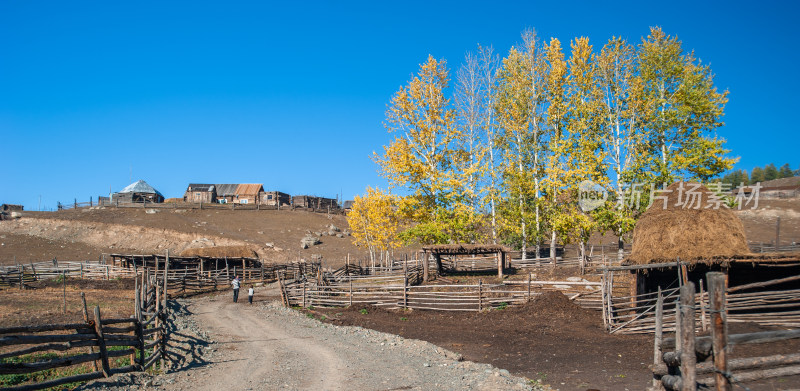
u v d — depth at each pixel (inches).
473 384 430.6
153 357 524.1
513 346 660.1
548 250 2132.1
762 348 510.6
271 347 642.8
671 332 673.0
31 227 2566.4
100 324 429.4
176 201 3666.3
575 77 1477.6
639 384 442.3
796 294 665.0
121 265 1786.4
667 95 1434.5
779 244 1937.7
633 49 1451.8
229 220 3053.6
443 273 1539.1
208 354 588.4
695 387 238.1
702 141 1302.9
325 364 527.5
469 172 1482.5
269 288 1609.3
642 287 855.1
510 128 1531.7
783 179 5290.4
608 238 2593.5
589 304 895.7
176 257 1822.1
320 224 3196.4
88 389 390.0
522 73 1553.9
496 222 1595.7
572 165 1421.0
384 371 490.3
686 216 801.6
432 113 1514.5
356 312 1035.9
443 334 773.3
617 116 1430.9
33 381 458.6
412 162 1480.1
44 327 385.7
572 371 505.0
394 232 1811.0
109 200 3361.2
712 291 238.4
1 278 1391.5
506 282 1005.8
